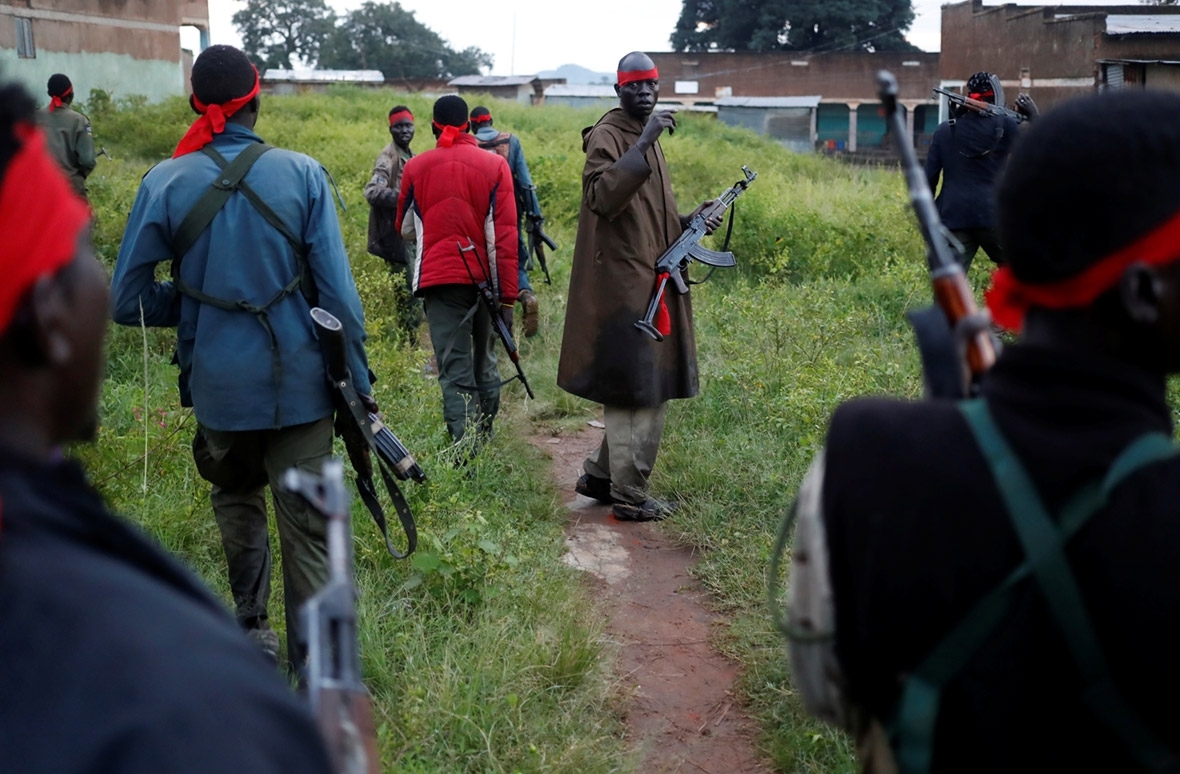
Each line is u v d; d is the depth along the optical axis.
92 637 0.81
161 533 4.20
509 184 5.32
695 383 5.00
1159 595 1.11
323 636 1.14
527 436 6.22
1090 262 1.21
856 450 1.29
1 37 24.92
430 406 5.89
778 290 8.52
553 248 8.80
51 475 0.92
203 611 0.89
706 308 8.30
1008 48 22.53
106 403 5.66
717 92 49.75
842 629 1.31
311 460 3.31
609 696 3.51
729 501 4.94
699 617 4.13
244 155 3.21
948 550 1.20
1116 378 1.21
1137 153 1.19
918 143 48.53
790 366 6.25
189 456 4.83
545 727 3.21
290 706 0.85
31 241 0.88
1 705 0.79
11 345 0.91
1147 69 17.52
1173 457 1.17
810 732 3.19
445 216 5.28
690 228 4.88
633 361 4.75
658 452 5.57
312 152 16.53
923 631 1.22
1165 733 1.13
